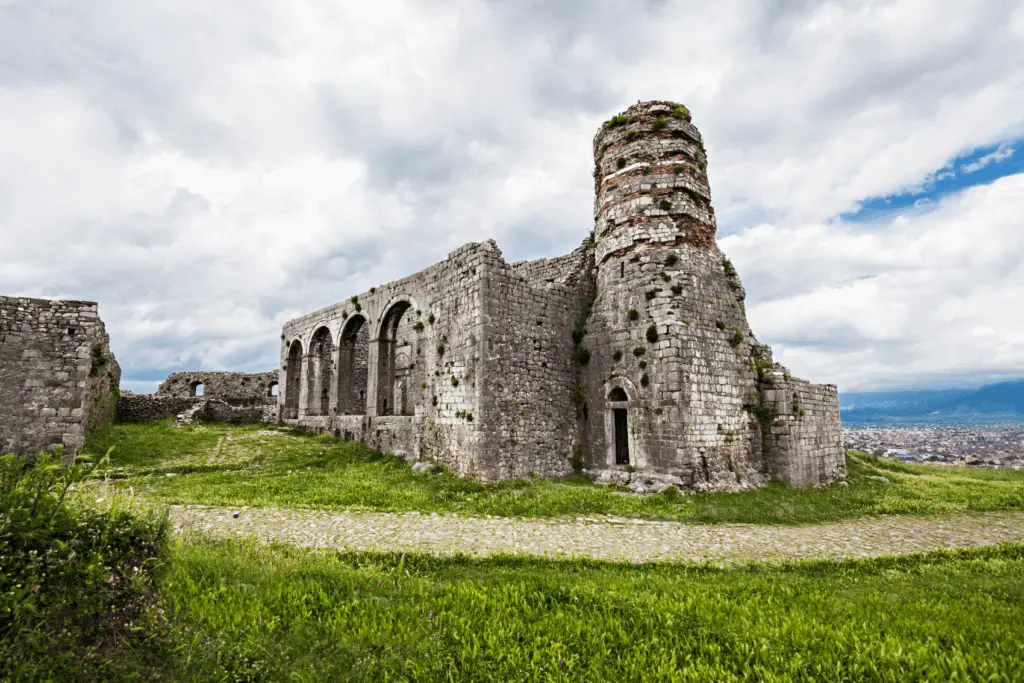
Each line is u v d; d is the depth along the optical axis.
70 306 20.94
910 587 9.12
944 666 5.88
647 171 23.66
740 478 20.80
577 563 10.73
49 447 19.77
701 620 7.22
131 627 5.82
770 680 5.70
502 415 21.73
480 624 7.02
